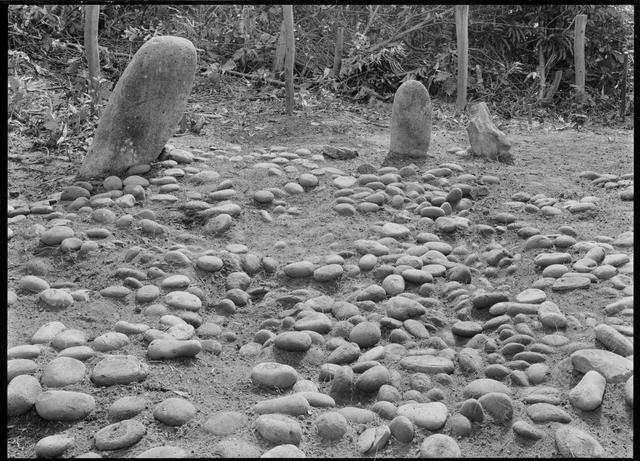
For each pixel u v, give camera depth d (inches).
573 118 236.5
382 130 193.3
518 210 132.8
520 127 215.0
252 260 113.5
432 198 136.0
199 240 119.8
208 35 237.6
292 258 115.6
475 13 267.0
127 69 138.2
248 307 103.7
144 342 89.3
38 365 81.4
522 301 99.4
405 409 75.0
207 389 80.4
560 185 145.7
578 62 245.4
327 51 256.4
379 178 145.1
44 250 111.3
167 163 144.9
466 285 107.0
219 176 142.9
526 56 273.0
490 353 88.4
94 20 168.1
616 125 229.9
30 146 153.0
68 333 88.5
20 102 166.6
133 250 111.6
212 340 91.2
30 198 130.0
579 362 81.7
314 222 127.6
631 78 259.4
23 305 96.9
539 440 70.6
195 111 193.3
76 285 103.7
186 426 72.6
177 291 102.9
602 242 115.5
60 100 173.5
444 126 205.2
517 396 78.7
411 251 116.3
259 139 174.7
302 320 96.1
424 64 256.7
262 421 71.7
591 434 71.4
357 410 75.5
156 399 77.0
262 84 227.0
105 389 77.9
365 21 263.6
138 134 140.2
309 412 75.5
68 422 72.6
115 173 139.9
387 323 94.8
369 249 116.0
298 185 140.3
